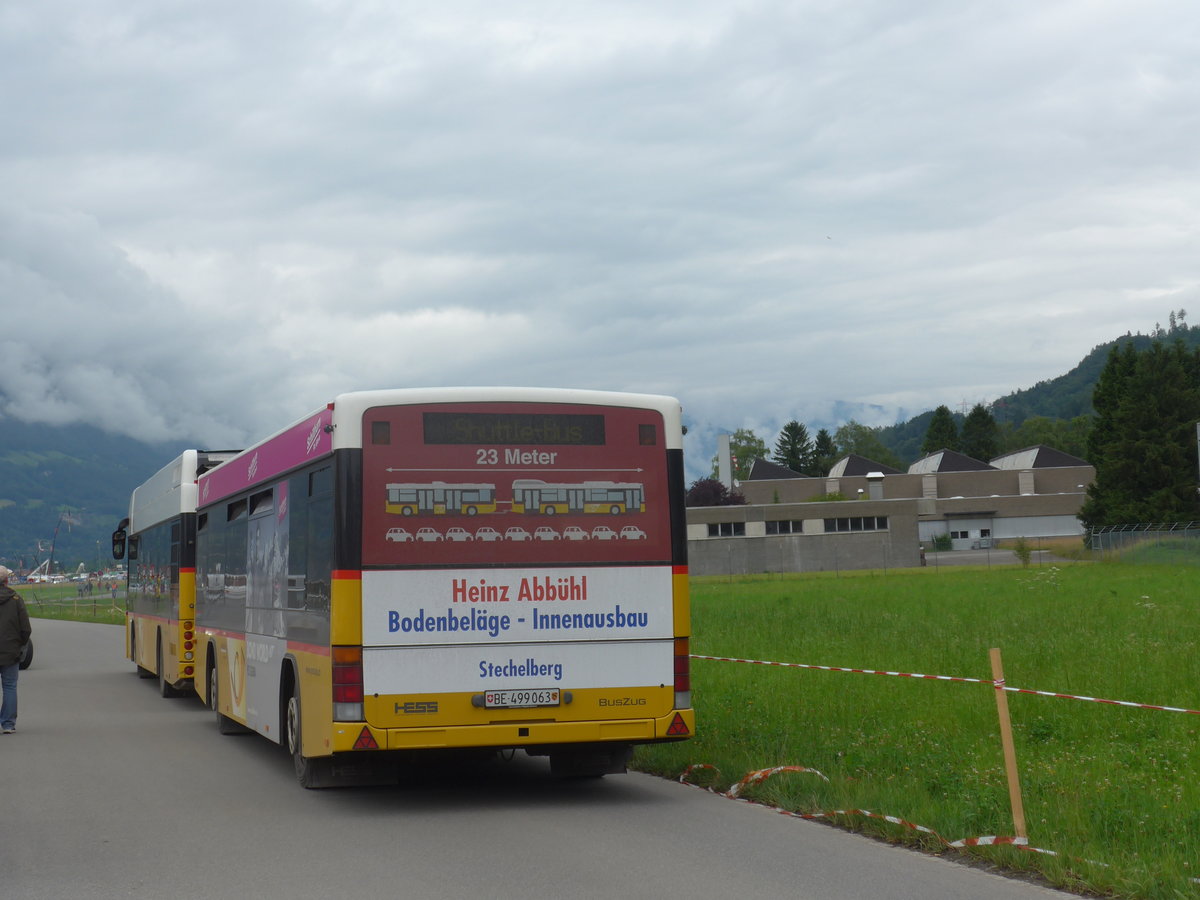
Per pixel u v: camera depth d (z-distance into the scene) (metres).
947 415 183.25
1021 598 38.84
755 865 8.35
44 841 9.56
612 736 11.01
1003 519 138.62
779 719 15.05
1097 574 58.31
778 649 24.00
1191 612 29.88
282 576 12.80
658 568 11.23
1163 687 16.25
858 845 9.05
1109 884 7.52
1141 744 12.80
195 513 20.45
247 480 14.88
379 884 7.92
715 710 16.23
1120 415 97.12
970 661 20.19
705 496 132.25
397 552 10.69
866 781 10.88
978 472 145.88
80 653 38.00
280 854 8.96
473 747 10.70
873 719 14.73
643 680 11.12
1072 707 15.16
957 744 12.88
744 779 11.52
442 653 10.70
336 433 10.76
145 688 25.00
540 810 10.75
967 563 93.12
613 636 11.08
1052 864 7.96
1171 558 71.50
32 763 14.13
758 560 95.81
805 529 95.88
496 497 10.93
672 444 11.38
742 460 194.25
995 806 9.58
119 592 128.50
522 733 10.79
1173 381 96.56
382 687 10.55
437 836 9.56
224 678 16.38
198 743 16.00
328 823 10.23
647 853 8.78
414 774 13.07
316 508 11.41
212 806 11.15
